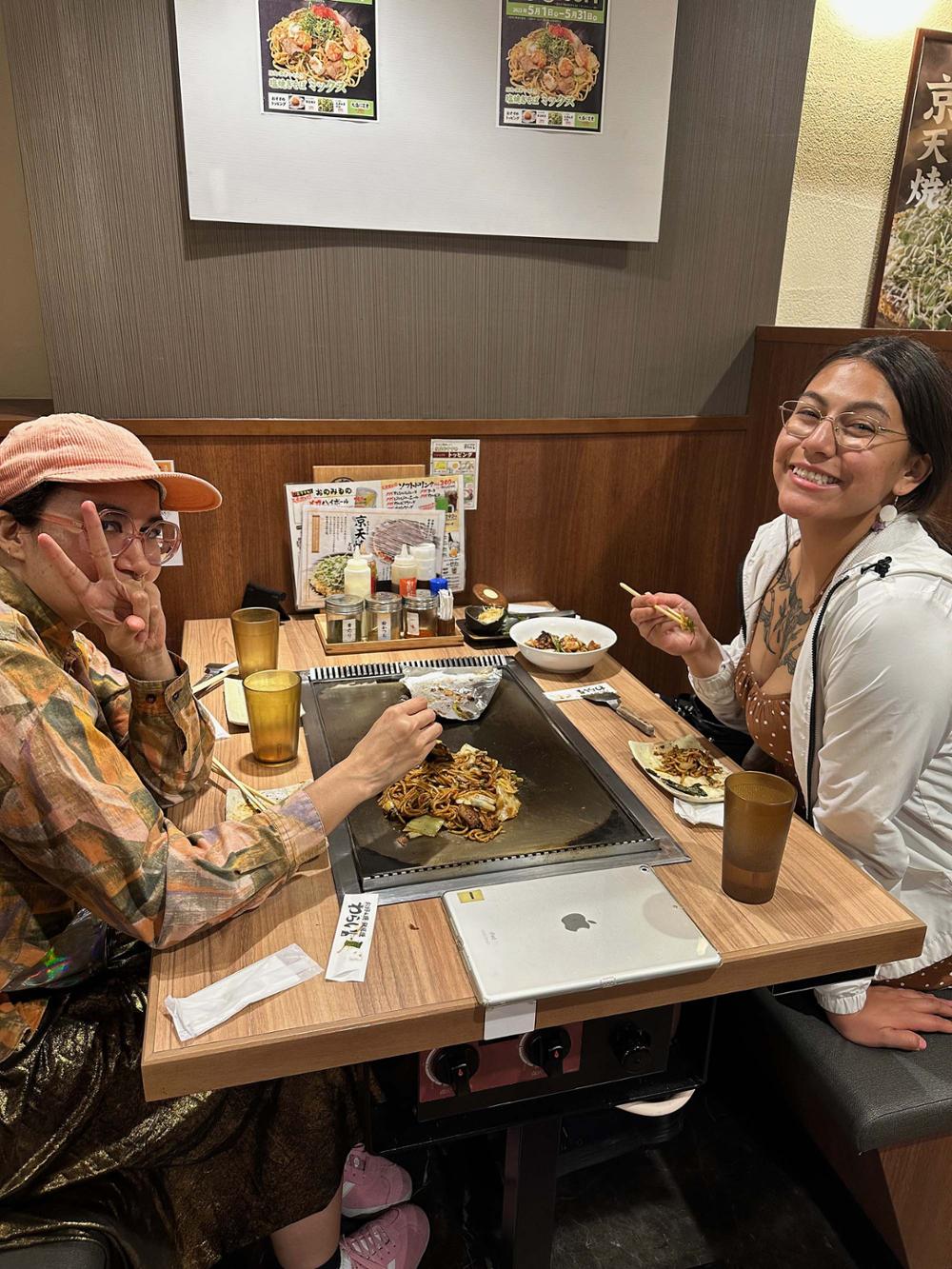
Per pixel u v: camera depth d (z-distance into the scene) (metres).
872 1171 1.48
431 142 1.88
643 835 1.24
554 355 2.13
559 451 2.21
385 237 1.93
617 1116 1.64
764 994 1.49
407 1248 1.47
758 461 2.32
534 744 1.49
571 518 2.28
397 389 2.05
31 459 1.02
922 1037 1.38
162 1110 1.13
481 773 1.35
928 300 2.44
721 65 2.03
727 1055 1.85
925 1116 1.28
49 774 0.94
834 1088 1.32
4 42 2.02
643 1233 1.62
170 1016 0.92
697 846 1.24
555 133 1.94
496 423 2.12
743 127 2.09
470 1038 0.96
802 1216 1.67
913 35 2.22
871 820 1.26
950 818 1.38
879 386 1.32
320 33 1.75
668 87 1.97
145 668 1.21
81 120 1.72
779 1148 1.80
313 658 1.83
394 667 1.75
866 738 1.25
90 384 1.88
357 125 1.83
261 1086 1.19
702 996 1.03
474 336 2.06
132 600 1.12
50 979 1.11
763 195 2.16
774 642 1.65
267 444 2.00
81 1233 1.05
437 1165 1.70
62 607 1.10
